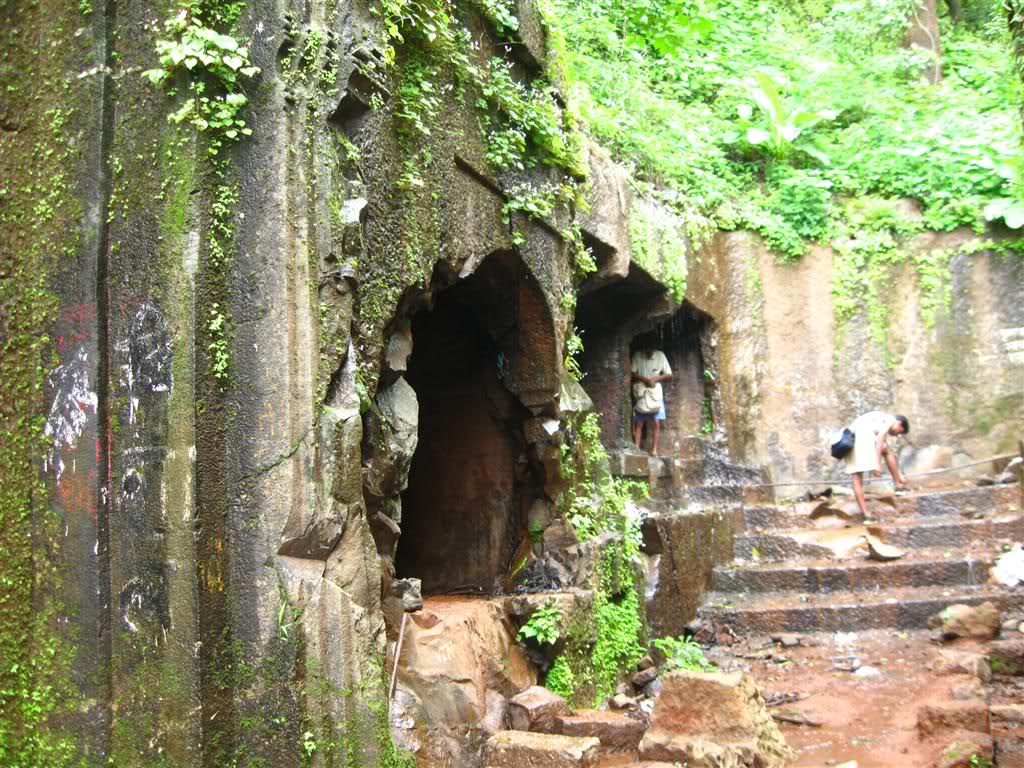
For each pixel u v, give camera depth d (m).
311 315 4.18
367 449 4.94
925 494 10.35
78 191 4.21
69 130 4.24
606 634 6.99
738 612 8.85
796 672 7.71
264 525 4.09
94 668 4.03
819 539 9.93
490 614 6.04
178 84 4.11
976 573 8.92
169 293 4.05
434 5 5.20
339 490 4.22
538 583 6.81
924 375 11.51
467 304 6.90
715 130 12.12
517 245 6.29
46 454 4.20
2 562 4.27
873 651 8.02
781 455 11.37
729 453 11.09
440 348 7.36
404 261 4.94
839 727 6.32
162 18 4.16
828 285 11.63
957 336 11.50
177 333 4.03
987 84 14.31
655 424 10.70
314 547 4.14
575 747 4.90
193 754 3.86
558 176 6.95
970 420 11.39
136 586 4.03
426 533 7.39
